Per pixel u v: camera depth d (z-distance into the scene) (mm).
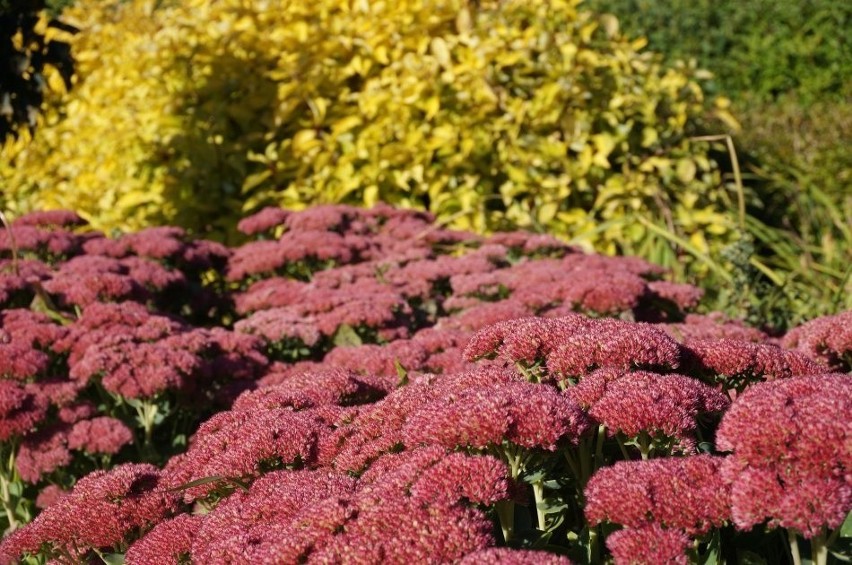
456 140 7289
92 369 4012
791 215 8664
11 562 2758
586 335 2547
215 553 2121
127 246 5734
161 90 8211
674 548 1919
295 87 7625
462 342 4102
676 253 7105
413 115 7441
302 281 5984
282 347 4785
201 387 4195
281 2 8344
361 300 4777
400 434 2434
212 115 7801
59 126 9844
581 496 2340
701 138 6371
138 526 2699
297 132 7746
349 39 7797
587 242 6895
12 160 10469
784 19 13828
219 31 8164
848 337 3195
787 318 5770
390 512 1979
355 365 3914
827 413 1970
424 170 7348
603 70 7754
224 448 2732
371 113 7438
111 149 8250
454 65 7746
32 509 4129
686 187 7555
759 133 9688
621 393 2287
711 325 4227
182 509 2756
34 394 3908
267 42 8055
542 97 7371
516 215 7258
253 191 7754
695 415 2307
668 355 2521
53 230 6141
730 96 13938
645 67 7938
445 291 5711
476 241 6219
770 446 1943
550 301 4504
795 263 6906
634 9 14695
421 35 7797
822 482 1875
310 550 1993
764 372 2660
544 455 2230
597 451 2346
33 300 4930
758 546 2381
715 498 1985
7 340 4285
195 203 7684
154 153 7941
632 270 5453
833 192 8945
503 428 2107
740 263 5625
